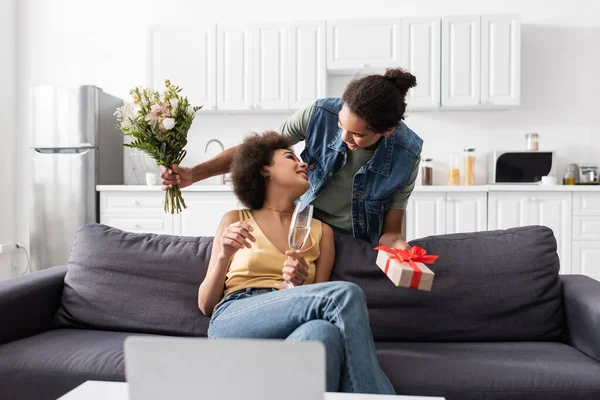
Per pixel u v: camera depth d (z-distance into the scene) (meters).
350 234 1.91
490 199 3.78
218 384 0.76
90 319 1.77
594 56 4.25
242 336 1.34
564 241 3.76
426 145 4.40
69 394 0.94
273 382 0.75
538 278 1.69
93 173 4.05
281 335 1.32
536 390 1.32
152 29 4.21
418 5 4.37
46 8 4.65
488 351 1.54
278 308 1.31
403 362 1.44
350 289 1.24
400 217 1.92
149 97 1.71
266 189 1.69
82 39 4.63
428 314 1.67
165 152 1.72
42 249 4.11
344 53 4.08
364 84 1.48
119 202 4.01
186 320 1.71
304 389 0.75
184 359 0.76
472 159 4.21
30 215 4.12
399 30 4.03
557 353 1.51
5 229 4.55
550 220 3.77
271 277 1.58
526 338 1.67
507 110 4.32
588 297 1.56
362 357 1.18
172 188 1.80
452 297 1.67
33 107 4.10
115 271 1.81
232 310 1.41
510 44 3.99
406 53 4.04
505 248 1.74
